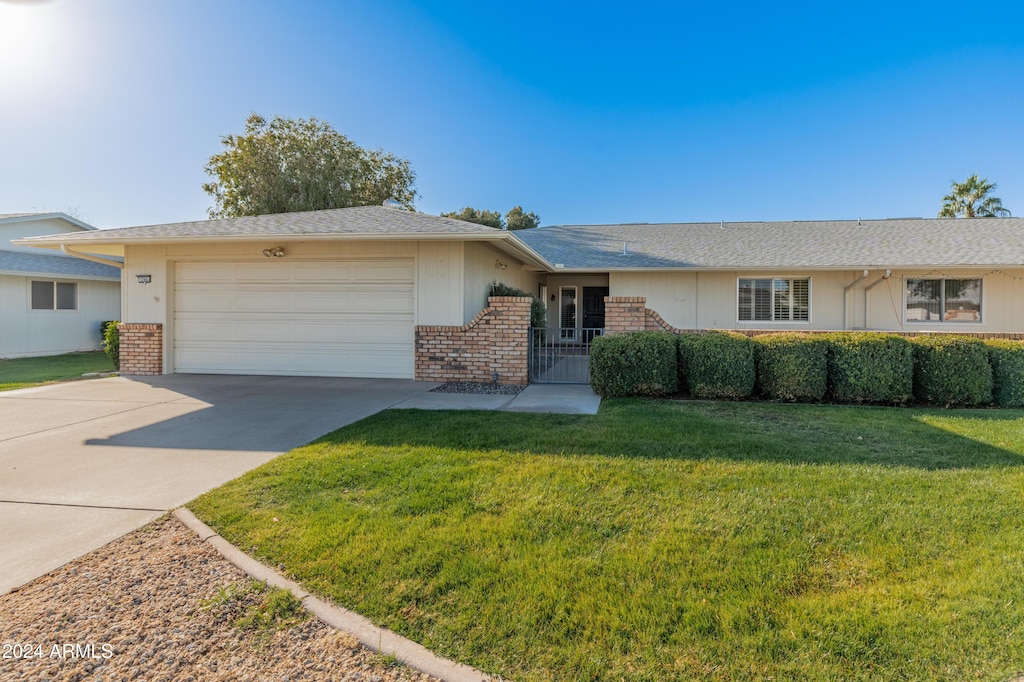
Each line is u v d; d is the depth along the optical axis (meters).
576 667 1.89
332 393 7.90
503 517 3.13
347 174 28.89
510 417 5.95
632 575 2.49
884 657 1.92
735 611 2.19
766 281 13.56
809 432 5.23
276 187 26.80
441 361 9.26
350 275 9.66
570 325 17.44
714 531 2.95
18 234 17.36
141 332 10.18
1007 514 3.14
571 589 2.37
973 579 2.42
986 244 13.34
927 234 14.63
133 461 4.38
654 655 1.95
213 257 9.99
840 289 13.19
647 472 3.91
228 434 5.30
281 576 2.52
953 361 6.83
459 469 3.98
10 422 5.88
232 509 3.30
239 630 2.12
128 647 2.01
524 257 11.42
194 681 1.83
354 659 1.95
